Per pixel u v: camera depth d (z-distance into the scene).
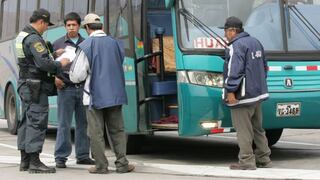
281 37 12.55
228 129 12.06
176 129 12.52
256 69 11.18
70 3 16.62
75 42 12.45
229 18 11.25
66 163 12.84
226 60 11.25
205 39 12.14
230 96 11.14
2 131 22.14
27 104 11.51
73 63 11.20
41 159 13.59
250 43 11.14
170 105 13.27
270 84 12.20
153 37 13.45
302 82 12.42
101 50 11.21
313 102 12.44
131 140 14.27
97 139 11.35
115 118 11.47
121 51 11.51
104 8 14.66
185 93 11.97
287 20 12.73
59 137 12.21
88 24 11.40
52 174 11.49
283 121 12.37
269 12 12.73
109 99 11.12
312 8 13.04
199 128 11.95
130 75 13.42
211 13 12.37
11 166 12.61
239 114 11.28
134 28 13.34
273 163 12.57
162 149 15.59
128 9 13.40
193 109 11.90
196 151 15.12
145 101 13.16
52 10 17.77
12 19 20.83
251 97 11.15
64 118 12.21
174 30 12.21
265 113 12.16
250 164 11.48
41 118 11.49
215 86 11.90
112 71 11.25
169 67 13.37
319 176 10.71
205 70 11.91
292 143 16.42
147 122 13.18
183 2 12.29
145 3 13.35
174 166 12.21
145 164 12.59
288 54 12.45
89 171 11.61
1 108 21.80
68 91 12.18
